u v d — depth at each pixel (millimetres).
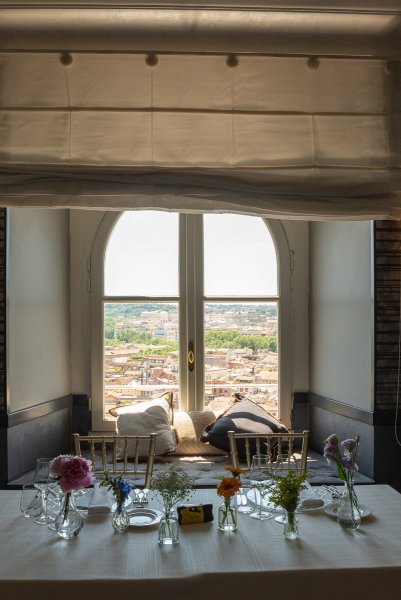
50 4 2955
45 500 2303
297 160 3328
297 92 3338
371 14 3082
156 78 3283
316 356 4414
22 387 3609
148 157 3285
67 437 4359
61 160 3250
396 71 3357
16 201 3211
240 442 3914
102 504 2443
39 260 3902
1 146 3229
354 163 3350
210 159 3301
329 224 4164
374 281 3488
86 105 3268
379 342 3480
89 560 1951
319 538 2135
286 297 4543
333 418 4047
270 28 3221
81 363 4465
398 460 3465
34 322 3807
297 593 1848
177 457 4043
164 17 3104
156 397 4449
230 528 2207
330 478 3533
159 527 2104
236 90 3312
